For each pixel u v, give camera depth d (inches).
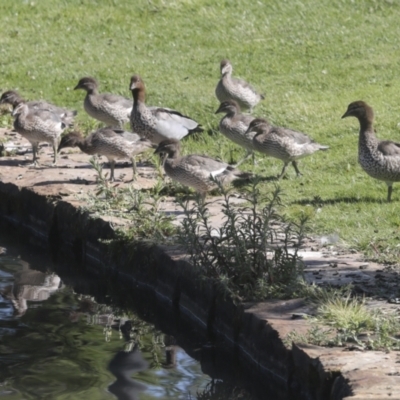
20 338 490.0
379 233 569.0
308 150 706.2
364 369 359.9
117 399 410.3
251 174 641.6
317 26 1141.7
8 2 1299.2
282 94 949.2
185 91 976.9
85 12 1259.2
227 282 464.1
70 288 583.8
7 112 946.7
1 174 747.4
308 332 404.2
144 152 793.6
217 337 480.1
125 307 552.7
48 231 671.8
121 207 636.1
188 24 1197.7
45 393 415.5
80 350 473.4
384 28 1115.9
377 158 630.5
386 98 895.1
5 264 633.6
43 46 1168.8
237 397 420.8
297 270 476.1
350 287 450.9
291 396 400.2
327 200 649.6
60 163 783.7
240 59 1076.5
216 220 606.2
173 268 530.6
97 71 1066.7
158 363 459.8
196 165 626.2
